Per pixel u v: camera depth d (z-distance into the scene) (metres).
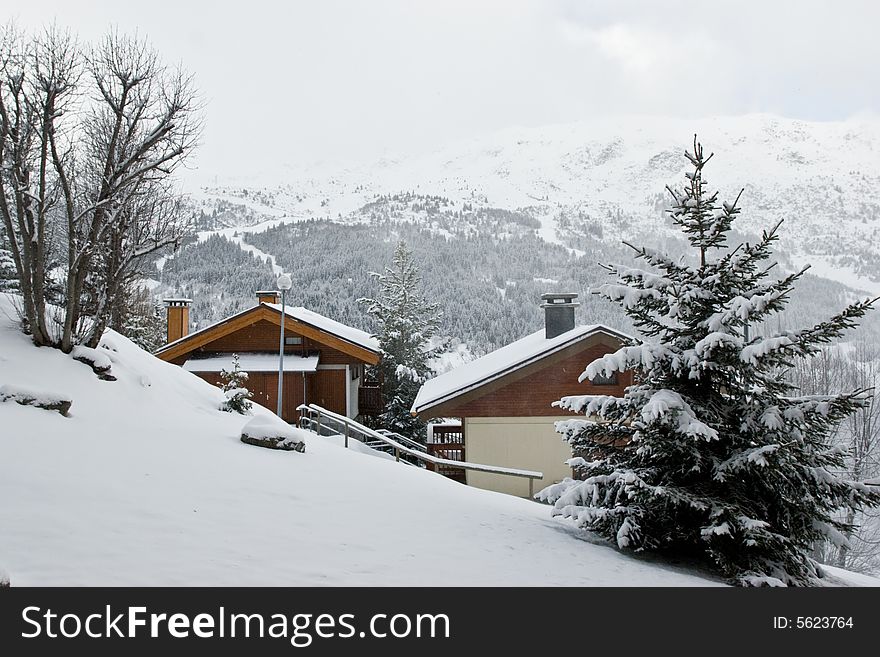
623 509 8.65
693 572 8.54
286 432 11.13
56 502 6.71
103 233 12.08
